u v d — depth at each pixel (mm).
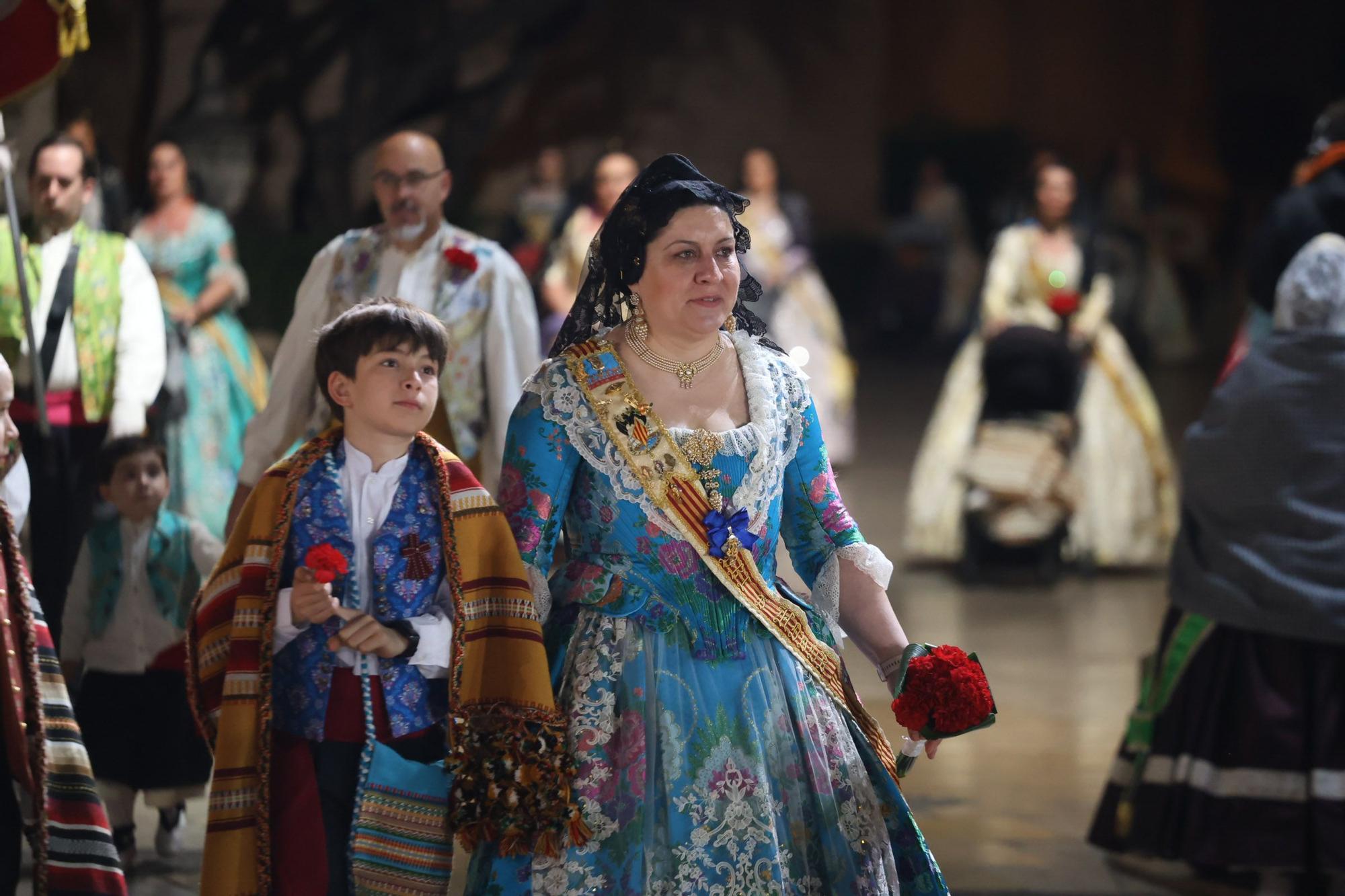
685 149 30672
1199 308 27172
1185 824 5836
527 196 16625
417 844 4090
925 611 10406
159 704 5809
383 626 4109
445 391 6168
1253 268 6867
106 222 7906
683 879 4113
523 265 13930
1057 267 11523
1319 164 6816
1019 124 38250
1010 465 11078
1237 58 37781
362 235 6270
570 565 4441
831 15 32375
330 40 18688
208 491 8945
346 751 4152
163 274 9102
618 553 4332
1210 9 37781
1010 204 12242
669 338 4402
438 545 4227
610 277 4406
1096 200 24078
